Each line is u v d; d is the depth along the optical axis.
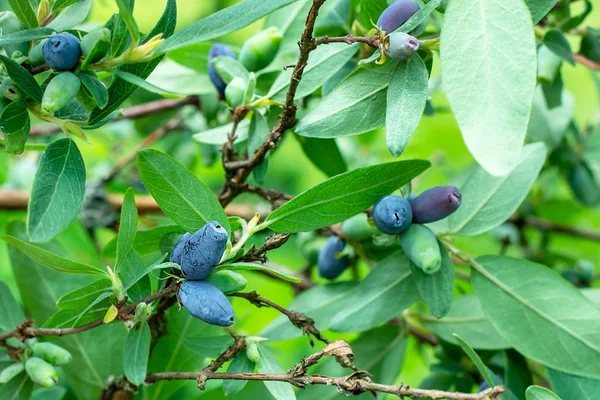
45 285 0.51
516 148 0.41
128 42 0.44
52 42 0.43
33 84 0.44
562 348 0.48
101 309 0.45
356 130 0.46
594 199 0.66
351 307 0.49
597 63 0.56
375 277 0.49
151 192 0.44
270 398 0.51
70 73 0.43
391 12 0.45
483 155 0.41
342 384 0.43
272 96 0.50
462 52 0.42
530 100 0.41
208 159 0.64
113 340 0.51
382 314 0.49
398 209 0.46
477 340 0.51
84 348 0.51
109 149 0.71
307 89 0.48
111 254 0.49
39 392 0.52
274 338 0.51
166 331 0.49
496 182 0.50
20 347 0.48
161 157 0.44
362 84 0.46
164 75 0.57
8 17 0.45
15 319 0.49
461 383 0.53
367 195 0.46
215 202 0.44
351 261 0.54
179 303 0.43
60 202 0.43
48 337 0.50
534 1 0.45
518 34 0.42
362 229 0.51
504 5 0.42
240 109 0.50
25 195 0.62
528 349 0.48
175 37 0.43
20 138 0.45
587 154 0.65
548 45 0.52
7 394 0.47
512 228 0.67
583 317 0.48
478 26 0.42
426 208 0.47
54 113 0.45
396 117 0.44
